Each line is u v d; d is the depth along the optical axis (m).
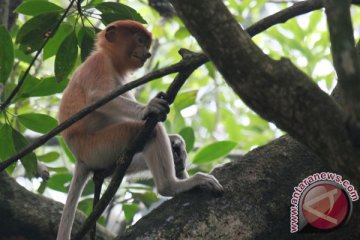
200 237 7.81
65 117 11.43
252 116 20.55
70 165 16.42
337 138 5.46
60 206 11.29
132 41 12.73
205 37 5.85
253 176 8.47
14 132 10.05
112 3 10.03
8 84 13.17
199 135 19.73
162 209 8.31
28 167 10.22
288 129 5.78
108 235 11.95
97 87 11.41
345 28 5.15
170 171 10.27
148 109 9.33
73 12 10.37
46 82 10.44
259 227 7.98
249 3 18.45
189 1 5.82
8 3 12.47
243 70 5.77
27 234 10.84
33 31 9.95
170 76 19.34
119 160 8.92
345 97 5.12
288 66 5.73
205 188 8.51
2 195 10.87
